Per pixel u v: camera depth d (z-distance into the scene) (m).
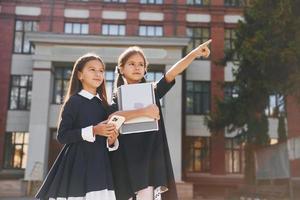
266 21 16.31
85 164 3.08
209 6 29.31
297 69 14.95
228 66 28.30
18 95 26.95
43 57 23.92
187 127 27.48
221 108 19.47
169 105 23.48
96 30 28.33
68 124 3.15
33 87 23.53
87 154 3.10
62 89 24.86
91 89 3.35
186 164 26.81
